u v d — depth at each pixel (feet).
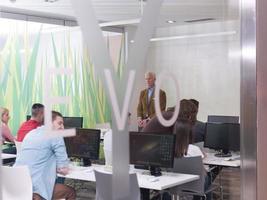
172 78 4.48
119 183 3.85
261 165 4.26
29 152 7.22
